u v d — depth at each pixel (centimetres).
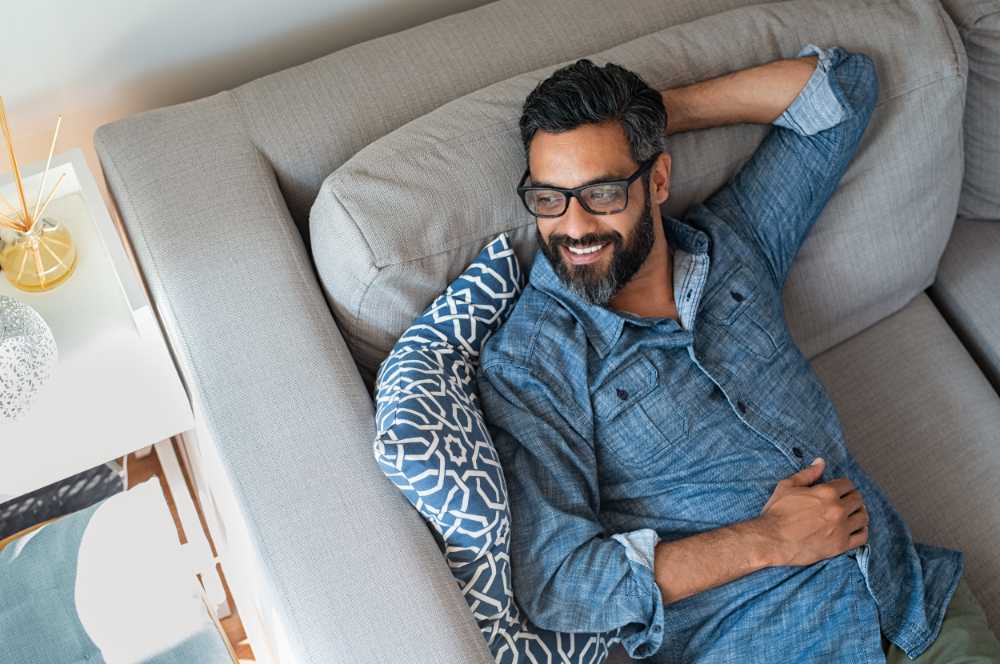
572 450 140
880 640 144
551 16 164
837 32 163
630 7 167
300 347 132
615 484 147
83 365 145
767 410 152
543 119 136
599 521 145
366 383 149
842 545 142
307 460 125
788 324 174
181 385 152
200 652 140
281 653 136
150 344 144
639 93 139
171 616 141
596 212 138
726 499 147
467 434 128
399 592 117
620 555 132
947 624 148
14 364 131
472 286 142
